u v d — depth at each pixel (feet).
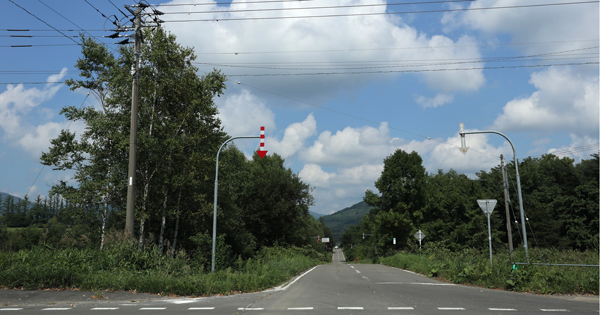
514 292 41.65
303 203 154.30
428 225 166.91
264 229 145.07
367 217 176.65
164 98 90.48
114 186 85.30
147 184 87.45
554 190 159.84
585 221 144.25
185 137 90.17
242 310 29.45
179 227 107.14
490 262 51.08
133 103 60.64
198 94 89.66
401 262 97.40
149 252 49.96
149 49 88.17
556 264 43.65
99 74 96.94
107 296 35.60
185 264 49.93
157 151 85.15
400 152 171.01
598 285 39.60
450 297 36.99
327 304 32.60
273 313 28.14
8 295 34.32
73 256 45.21
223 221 107.96
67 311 28.43
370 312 28.48
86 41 93.66
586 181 149.89
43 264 39.65
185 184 88.43
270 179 150.41
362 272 79.61
